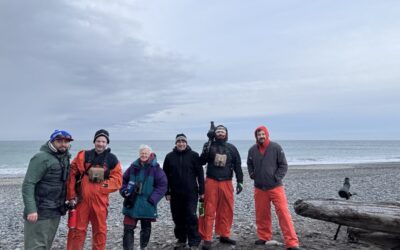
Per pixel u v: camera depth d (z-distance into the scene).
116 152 73.19
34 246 5.09
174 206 6.82
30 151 74.94
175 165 6.78
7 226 10.60
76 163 5.69
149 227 6.34
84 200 5.59
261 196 6.87
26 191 4.98
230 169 6.96
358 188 19.77
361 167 37.94
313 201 6.47
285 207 6.54
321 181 23.69
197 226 6.71
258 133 6.94
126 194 6.18
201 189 6.83
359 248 6.57
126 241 6.13
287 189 19.56
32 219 4.93
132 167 6.41
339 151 91.94
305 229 8.11
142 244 6.30
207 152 6.88
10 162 50.47
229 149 7.00
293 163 48.00
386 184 21.81
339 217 6.18
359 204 6.24
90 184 5.61
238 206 13.70
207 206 6.79
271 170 6.75
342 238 7.29
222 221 6.98
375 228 5.98
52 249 7.46
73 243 5.59
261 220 6.98
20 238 8.91
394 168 35.94
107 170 5.74
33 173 5.05
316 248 6.55
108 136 5.86
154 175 6.33
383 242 6.54
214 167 6.88
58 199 5.26
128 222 6.21
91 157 5.72
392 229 5.85
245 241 7.25
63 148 5.25
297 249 6.25
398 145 147.00
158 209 13.48
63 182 5.31
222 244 6.98
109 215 12.34
